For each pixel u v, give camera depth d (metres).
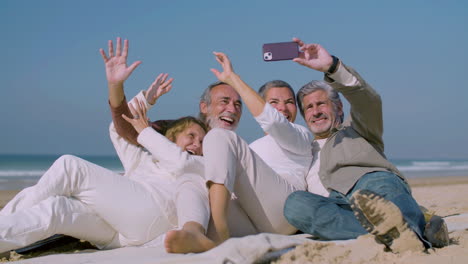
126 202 2.35
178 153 2.40
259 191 2.34
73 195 2.36
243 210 2.44
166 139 2.48
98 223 2.36
